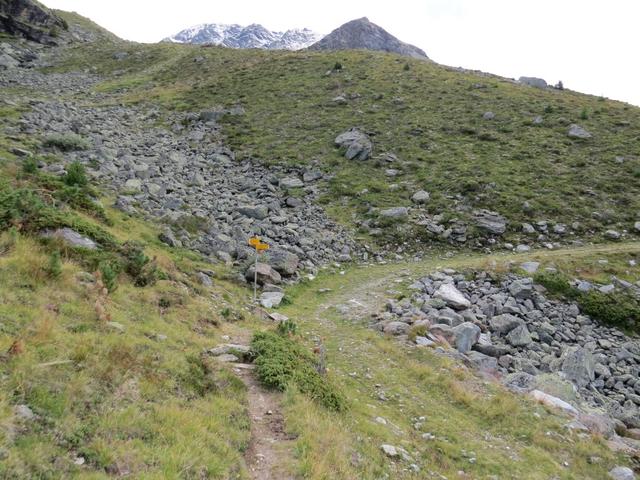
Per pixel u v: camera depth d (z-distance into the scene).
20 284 10.05
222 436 8.01
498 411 14.29
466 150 45.03
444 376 15.92
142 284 14.55
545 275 26.34
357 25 171.75
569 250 30.72
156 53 90.88
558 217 34.91
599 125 51.25
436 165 42.28
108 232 16.58
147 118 54.09
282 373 11.20
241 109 55.97
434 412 13.84
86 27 114.12
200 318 14.26
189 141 48.38
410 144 46.53
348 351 17.08
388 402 13.91
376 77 66.94
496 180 39.03
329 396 11.46
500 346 20.30
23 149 29.16
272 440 8.75
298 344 13.96
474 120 52.22
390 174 41.12
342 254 29.91
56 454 5.79
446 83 64.69
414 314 21.34
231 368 11.12
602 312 24.39
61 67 80.00
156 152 42.06
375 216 34.78
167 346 10.60
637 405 18.58
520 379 17.30
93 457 6.06
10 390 6.45
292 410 9.85
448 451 11.72
